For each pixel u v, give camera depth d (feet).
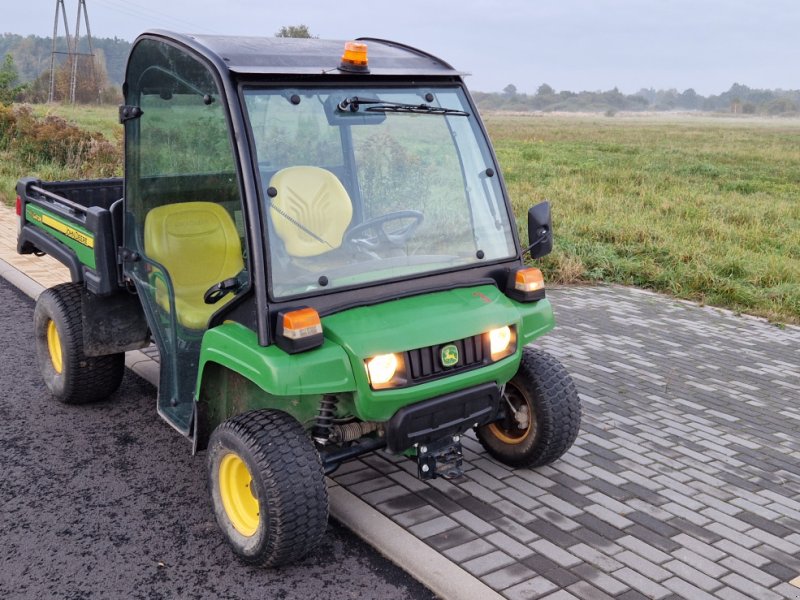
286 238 11.00
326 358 10.53
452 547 11.84
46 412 16.88
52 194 17.08
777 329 25.52
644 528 12.64
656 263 33.19
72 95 183.11
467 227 12.84
